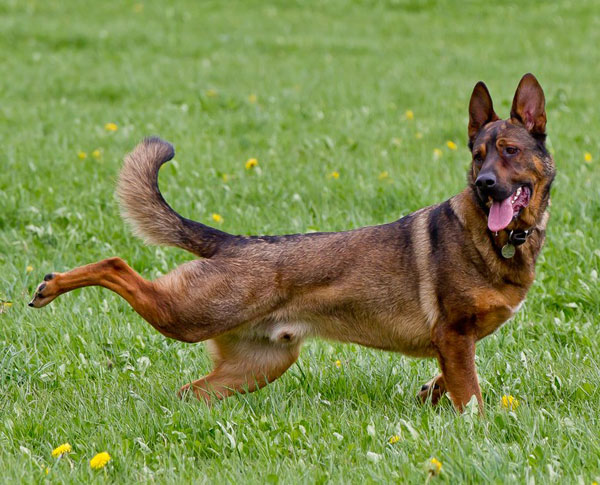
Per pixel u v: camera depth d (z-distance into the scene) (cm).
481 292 736
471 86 2216
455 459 607
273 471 618
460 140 1694
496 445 635
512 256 736
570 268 1045
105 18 3117
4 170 1433
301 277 765
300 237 782
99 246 1122
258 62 2548
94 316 927
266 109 1947
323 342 895
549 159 758
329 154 1567
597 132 1720
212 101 1988
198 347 889
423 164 1486
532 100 752
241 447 655
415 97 2095
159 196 801
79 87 2153
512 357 843
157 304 748
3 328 893
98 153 1523
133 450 662
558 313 945
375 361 837
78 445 669
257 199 1320
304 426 681
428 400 770
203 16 3219
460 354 743
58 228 1177
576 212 1222
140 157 806
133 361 852
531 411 705
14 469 618
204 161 1501
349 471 616
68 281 742
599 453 620
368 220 1209
